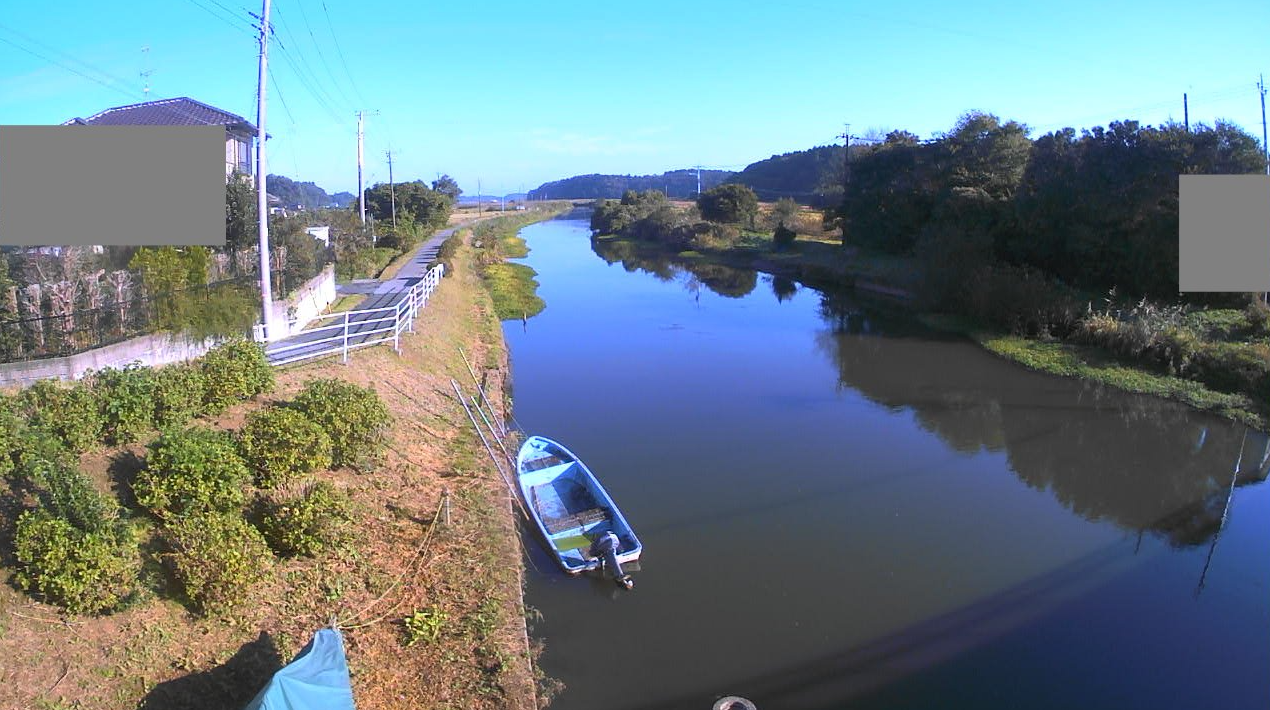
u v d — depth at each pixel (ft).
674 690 33.42
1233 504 53.98
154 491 30.99
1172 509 53.16
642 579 42.22
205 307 56.44
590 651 35.86
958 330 109.70
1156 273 99.66
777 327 116.88
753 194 251.80
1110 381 81.82
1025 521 50.90
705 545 46.32
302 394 44.09
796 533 48.26
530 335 108.68
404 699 29.17
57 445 31.14
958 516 51.47
